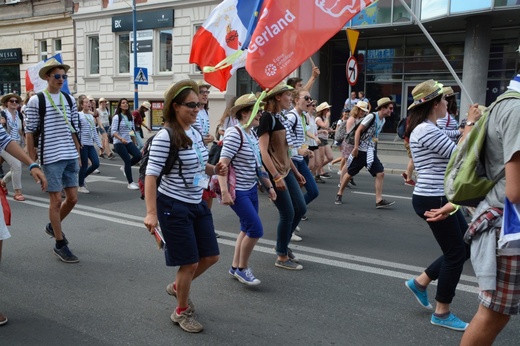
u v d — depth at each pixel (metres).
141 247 5.54
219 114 20.27
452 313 3.85
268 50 4.29
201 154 3.44
